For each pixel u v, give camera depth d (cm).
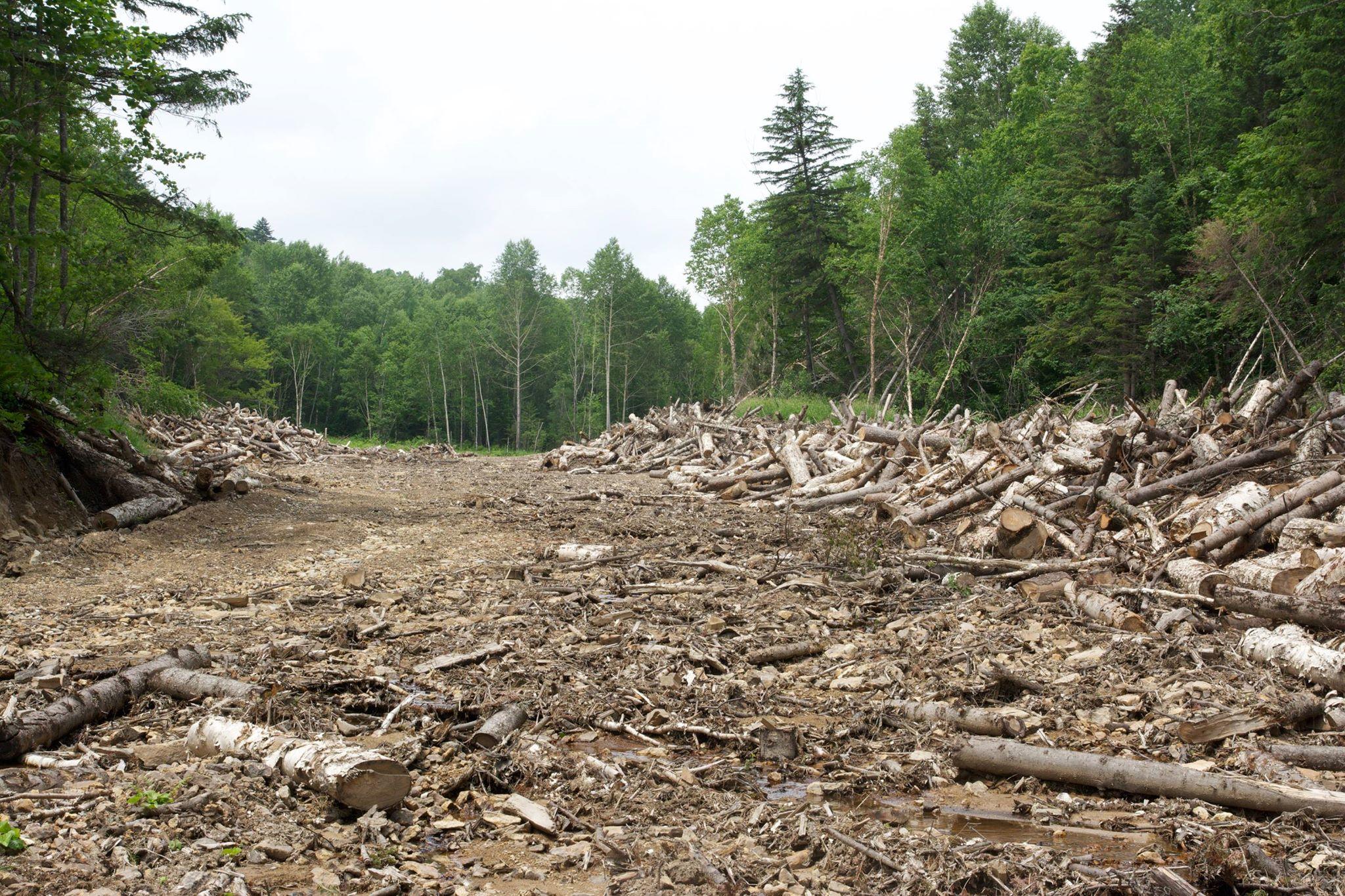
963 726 603
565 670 743
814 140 5025
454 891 399
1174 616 804
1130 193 3653
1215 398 1853
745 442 2519
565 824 479
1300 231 2498
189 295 4853
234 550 1280
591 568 1157
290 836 434
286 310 9162
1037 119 5178
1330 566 799
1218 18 3300
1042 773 530
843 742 600
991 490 1348
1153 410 2184
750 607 951
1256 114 3584
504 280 7606
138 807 446
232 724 543
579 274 7406
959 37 6338
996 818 489
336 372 8688
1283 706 590
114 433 1566
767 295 5462
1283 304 2745
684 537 1355
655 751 596
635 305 7481
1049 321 3938
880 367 4812
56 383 1467
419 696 668
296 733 578
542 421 7969
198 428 2792
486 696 674
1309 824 457
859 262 4428
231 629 852
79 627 852
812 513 1627
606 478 2380
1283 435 1294
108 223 2016
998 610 904
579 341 7731
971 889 400
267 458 2739
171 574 1127
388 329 9506
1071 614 873
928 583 1034
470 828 468
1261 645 714
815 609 940
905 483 1636
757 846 449
